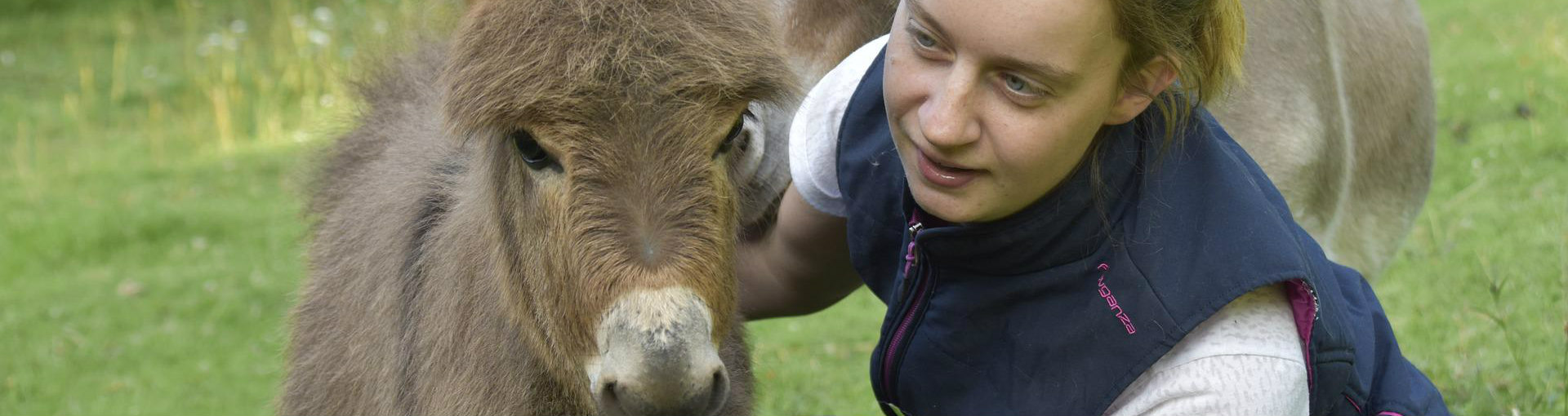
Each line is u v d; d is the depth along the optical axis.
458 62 2.18
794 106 2.36
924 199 1.89
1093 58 1.70
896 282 2.20
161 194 8.29
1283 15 3.10
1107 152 1.86
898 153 2.12
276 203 7.89
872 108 2.21
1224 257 1.82
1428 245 5.05
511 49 2.08
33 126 10.30
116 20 13.05
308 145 3.77
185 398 5.25
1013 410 2.03
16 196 8.37
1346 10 3.38
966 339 2.06
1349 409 1.99
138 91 11.04
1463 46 8.45
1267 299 1.86
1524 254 4.78
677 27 2.06
